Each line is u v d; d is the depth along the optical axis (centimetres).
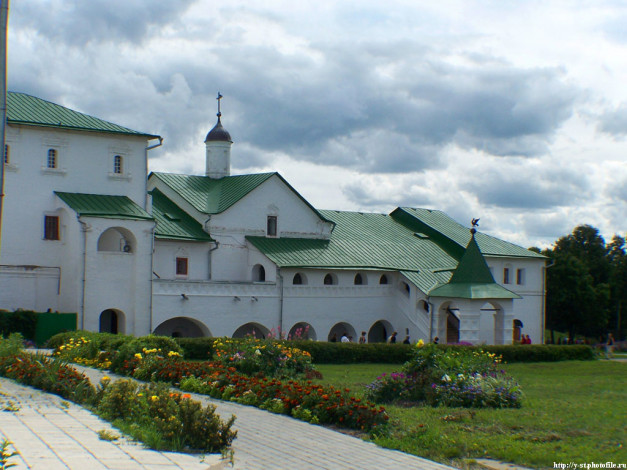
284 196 6278
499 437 1886
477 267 6109
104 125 5375
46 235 5075
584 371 4300
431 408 2342
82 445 1491
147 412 1744
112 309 5038
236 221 5975
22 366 2502
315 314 5991
